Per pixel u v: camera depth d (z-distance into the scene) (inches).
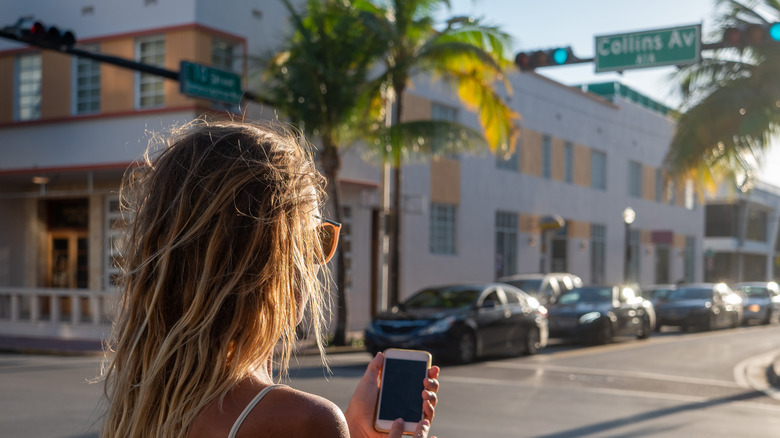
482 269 1064.2
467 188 1039.0
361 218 869.8
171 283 41.9
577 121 1315.2
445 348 550.0
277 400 39.2
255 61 673.0
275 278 42.2
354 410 59.1
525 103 1171.9
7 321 739.4
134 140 707.4
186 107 687.7
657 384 476.1
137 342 42.3
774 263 2519.7
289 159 45.2
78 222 810.8
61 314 813.9
